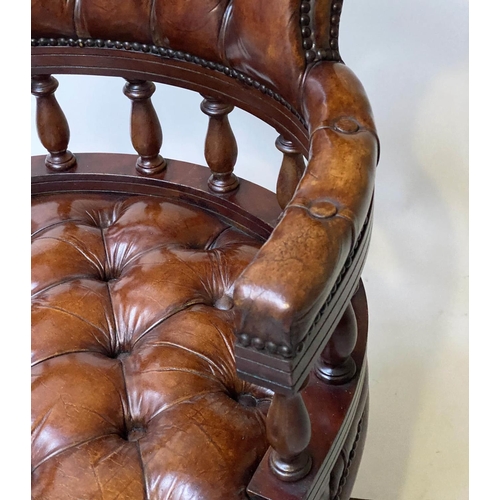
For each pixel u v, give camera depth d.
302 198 0.50
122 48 0.80
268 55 0.66
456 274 1.19
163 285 0.74
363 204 0.50
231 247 0.81
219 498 0.56
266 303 0.42
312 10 0.64
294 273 0.43
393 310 1.25
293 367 0.43
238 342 0.44
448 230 1.15
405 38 0.98
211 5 0.70
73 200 0.90
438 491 1.19
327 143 0.55
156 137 0.88
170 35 0.75
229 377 0.67
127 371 0.67
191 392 0.64
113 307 0.74
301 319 0.42
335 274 0.45
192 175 0.90
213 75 0.76
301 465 0.54
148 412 0.64
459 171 1.08
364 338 0.68
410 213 1.15
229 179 0.87
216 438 0.60
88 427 0.62
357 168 0.52
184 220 0.85
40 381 0.65
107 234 0.84
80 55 0.82
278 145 0.76
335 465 0.64
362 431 0.73
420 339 1.25
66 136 0.90
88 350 0.70
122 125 1.24
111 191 0.92
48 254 0.79
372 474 1.21
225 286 0.77
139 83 0.84
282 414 0.50
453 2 0.94
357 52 1.02
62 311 0.72
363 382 0.71
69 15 0.79
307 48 0.64
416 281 1.21
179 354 0.67
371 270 1.23
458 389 1.23
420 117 1.05
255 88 0.72
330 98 0.60
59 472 0.58
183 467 0.58
